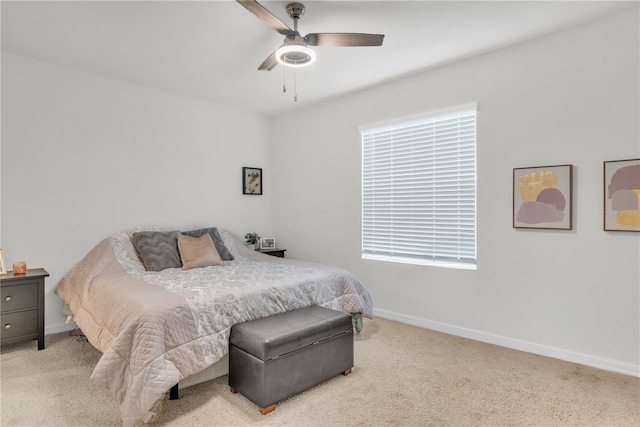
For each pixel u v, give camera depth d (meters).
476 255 3.24
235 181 4.75
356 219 4.18
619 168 2.54
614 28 2.55
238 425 1.95
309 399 2.21
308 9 2.39
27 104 3.21
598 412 2.05
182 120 4.22
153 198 3.99
